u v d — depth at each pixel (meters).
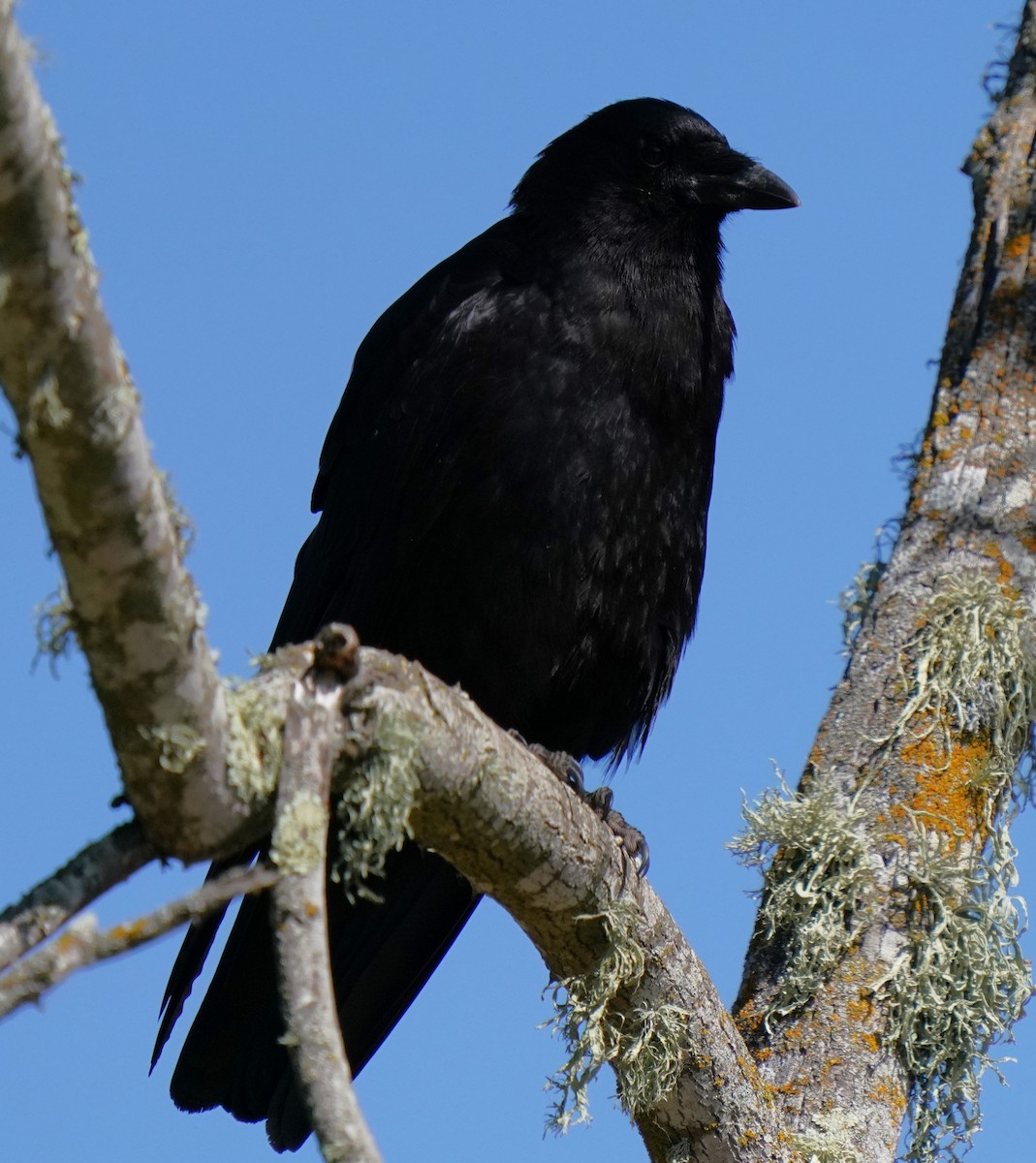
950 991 8.79
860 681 9.52
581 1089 8.05
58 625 5.47
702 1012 8.12
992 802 9.25
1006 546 9.75
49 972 4.84
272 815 5.85
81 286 4.68
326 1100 4.93
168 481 5.35
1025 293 10.27
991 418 10.05
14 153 4.37
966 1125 8.74
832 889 8.84
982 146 10.79
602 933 7.98
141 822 5.73
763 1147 8.15
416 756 6.48
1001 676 9.45
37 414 4.82
